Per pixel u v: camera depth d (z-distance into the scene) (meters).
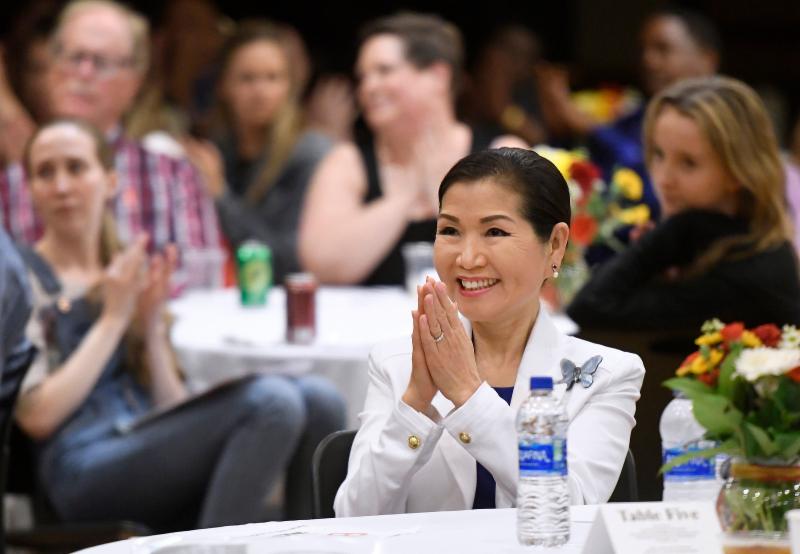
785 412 5.52
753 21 28.14
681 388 5.82
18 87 17.80
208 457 11.79
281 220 18.42
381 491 6.63
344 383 12.26
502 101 21.50
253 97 18.58
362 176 16.23
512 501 6.67
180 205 16.03
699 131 10.02
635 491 7.09
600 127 17.97
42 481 11.81
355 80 21.38
